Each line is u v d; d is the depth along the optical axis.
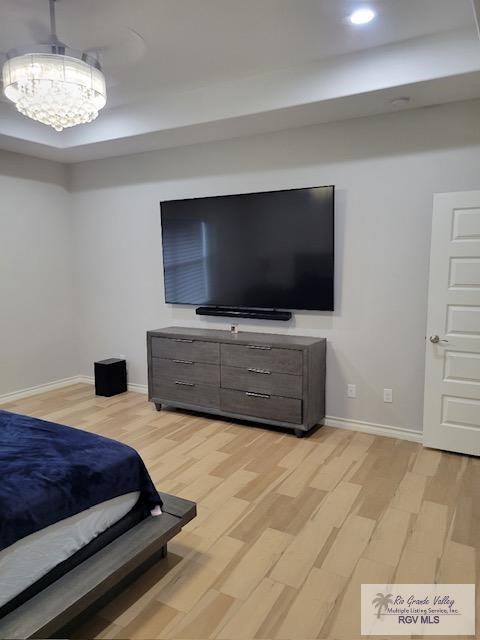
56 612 1.60
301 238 3.81
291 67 3.22
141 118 3.93
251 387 3.81
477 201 3.06
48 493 1.74
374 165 3.53
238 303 4.20
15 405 4.59
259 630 1.77
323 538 2.34
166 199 4.57
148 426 3.95
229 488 2.85
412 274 3.49
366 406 3.77
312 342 3.66
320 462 3.21
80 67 2.36
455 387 3.28
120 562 1.86
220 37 2.76
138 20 2.54
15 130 4.03
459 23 2.62
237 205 4.05
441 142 3.28
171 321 4.75
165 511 2.23
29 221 4.84
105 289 5.16
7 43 2.79
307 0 2.35
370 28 2.67
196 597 1.94
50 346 5.16
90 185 5.08
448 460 3.23
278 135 3.89
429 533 2.37
